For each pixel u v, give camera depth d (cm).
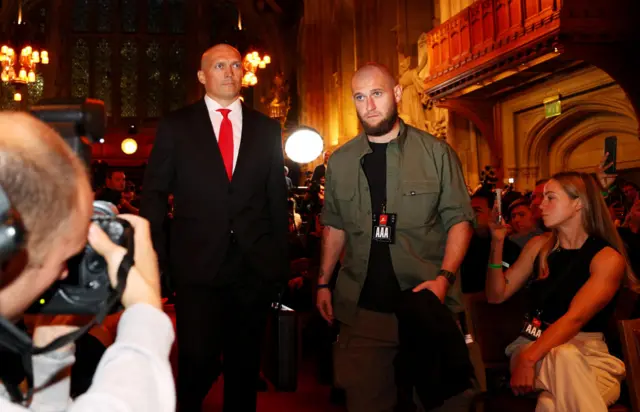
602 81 1053
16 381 84
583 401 307
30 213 70
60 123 107
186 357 336
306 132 800
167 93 3422
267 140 362
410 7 1688
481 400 367
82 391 155
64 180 73
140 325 83
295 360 477
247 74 2181
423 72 1536
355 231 335
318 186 865
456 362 298
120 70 3409
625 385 356
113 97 3369
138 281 89
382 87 329
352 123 2327
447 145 341
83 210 77
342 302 335
